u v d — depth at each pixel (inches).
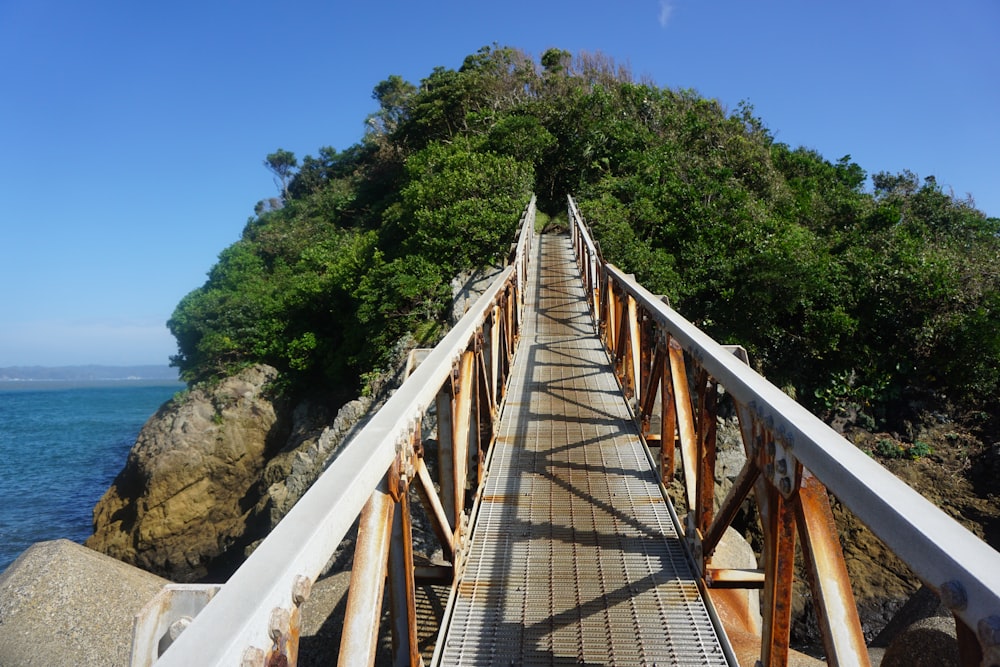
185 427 659.4
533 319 379.6
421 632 145.1
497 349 196.1
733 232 629.9
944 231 796.6
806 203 797.2
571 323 369.7
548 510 135.1
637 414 189.5
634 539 122.8
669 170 795.4
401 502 75.8
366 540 65.3
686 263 616.4
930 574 39.3
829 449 55.2
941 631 103.8
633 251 600.4
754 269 561.6
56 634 146.9
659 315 140.1
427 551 337.7
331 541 50.6
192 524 640.4
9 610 149.6
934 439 476.7
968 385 486.3
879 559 354.6
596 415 199.2
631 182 770.2
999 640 33.1
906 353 520.7
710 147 880.3
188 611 54.0
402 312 589.0
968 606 35.8
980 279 527.8
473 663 91.3
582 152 886.4
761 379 80.5
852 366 533.0
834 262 578.9
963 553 38.2
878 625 333.1
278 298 769.6
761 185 804.6
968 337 484.4
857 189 997.2
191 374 732.7
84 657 143.9
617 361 235.1
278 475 611.5
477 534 126.0
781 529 71.9
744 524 398.9
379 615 62.3
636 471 154.2
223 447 661.3
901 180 991.6
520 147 866.1
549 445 172.9
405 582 77.3
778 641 73.7
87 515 764.6
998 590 34.6
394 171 1145.4
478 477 147.9
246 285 870.4
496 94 1103.6
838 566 60.8
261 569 43.8
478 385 150.7
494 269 591.2
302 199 1401.3
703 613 100.7
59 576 157.2
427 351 134.3
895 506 44.2
